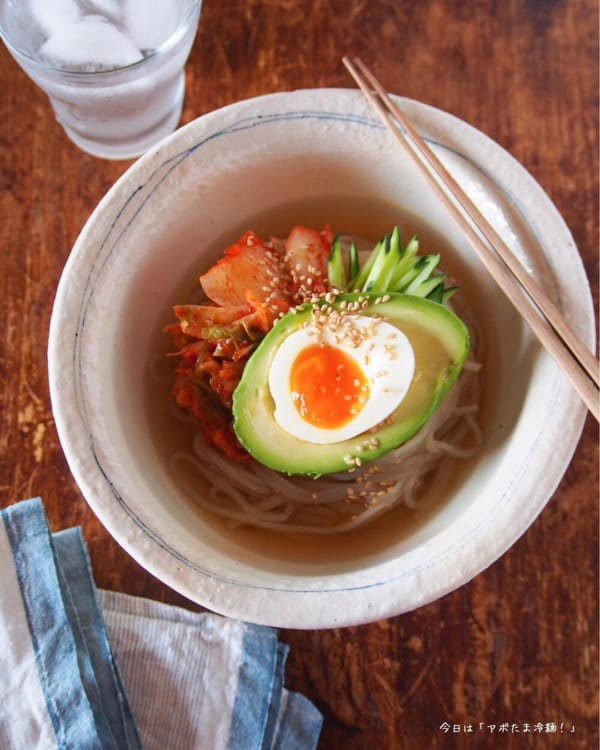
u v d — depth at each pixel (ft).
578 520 1.57
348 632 1.52
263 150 1.41
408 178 1.45
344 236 1.56
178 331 1.45
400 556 1.27
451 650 1.52
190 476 1.49
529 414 1.32
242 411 1.34
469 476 1.42
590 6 1.75
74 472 1.23
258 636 1.46
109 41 1.63
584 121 1.72
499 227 1.35
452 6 1.75
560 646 1.53
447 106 1.72
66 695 1.36
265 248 1.47
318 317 1.36
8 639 1.38
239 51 1.74
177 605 1.52
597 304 1.64
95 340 1.31
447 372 1.37
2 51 1.74
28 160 1.69
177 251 1.45
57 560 1.43
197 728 1.43
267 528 1.47
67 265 1.31
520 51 1.74
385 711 1.51
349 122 1.40
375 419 1.35
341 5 1.76
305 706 1.47
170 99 1.69
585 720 1.51
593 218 1.67
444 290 1.43
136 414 1.40
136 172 1.35
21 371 1.60
